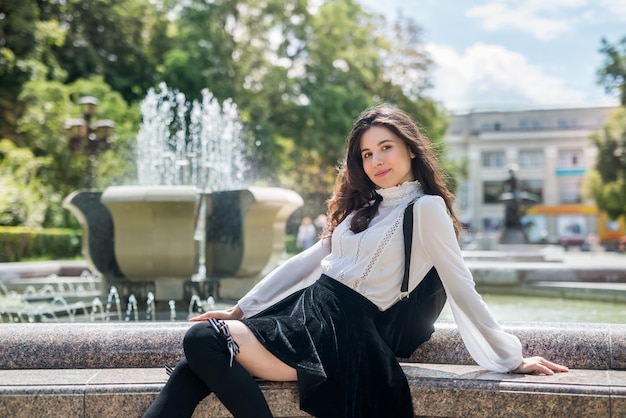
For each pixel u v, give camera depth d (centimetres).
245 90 2272
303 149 2409
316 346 168
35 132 1647
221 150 1074
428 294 186
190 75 2073
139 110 1961
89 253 502
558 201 5194
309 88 2380
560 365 190
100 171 1698
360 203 198
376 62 2680
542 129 5225
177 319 439
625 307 666
